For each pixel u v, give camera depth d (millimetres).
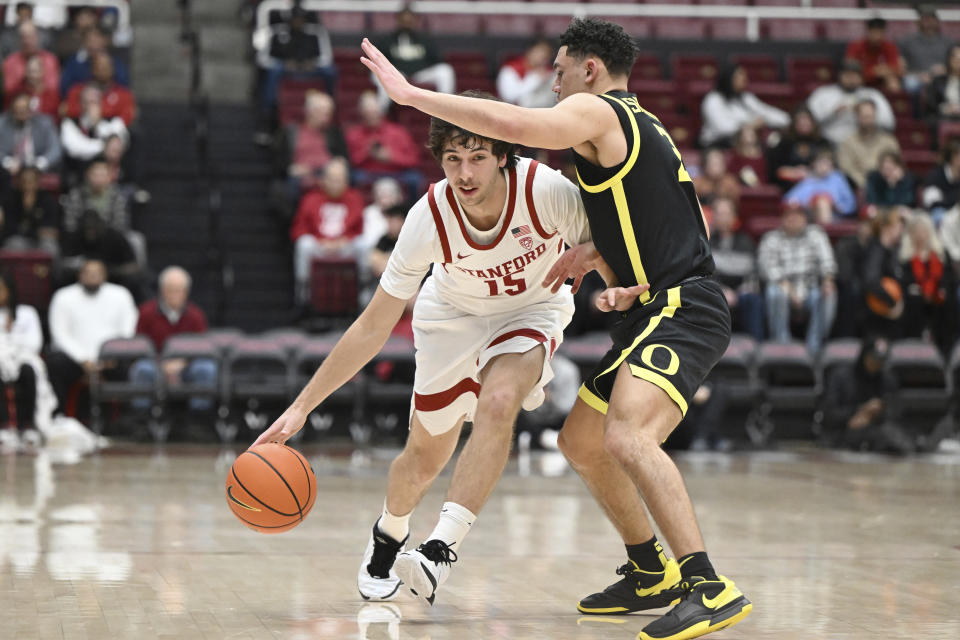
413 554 5988
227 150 25359
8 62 24312
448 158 6227
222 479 13711
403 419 19469
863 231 20891
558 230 6621
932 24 30109
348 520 10602
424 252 6570
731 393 19109
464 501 6250
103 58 23812
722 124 26125
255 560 8367
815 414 20219
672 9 30344
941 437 18984
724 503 12398
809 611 6797
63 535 9297
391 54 26125
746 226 22922
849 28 31391
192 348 18406
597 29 6418
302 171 22562
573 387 18734
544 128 5707
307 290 20469
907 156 26016
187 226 23484
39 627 6059
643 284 6234
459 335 6895
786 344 19375
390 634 6039
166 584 7363
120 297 19109
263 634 5969
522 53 28562
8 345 17625
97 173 20812
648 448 5836
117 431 19062
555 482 14320
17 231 20484
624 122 6090
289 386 18547
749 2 31891
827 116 26750
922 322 20484
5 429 17688
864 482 14672
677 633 5633
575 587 7527
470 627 6281
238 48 28828
